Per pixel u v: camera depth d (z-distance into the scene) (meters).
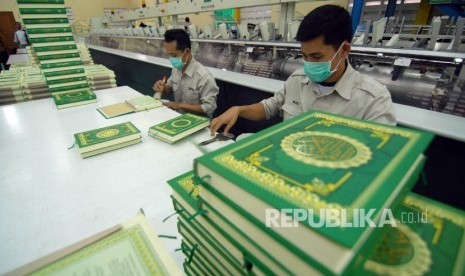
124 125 1.23
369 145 0.42
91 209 0.75
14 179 0.91
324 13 0.93
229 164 0.39
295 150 0.42
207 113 1.93
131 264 0.39
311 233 0.27
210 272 0.50
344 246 0.24
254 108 1.33
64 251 0.41
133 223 0.47
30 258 0.60
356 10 1.86
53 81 1.78
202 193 0.44
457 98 1.30
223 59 2.55
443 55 1.27
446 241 0.37
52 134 1.27
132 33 3.99
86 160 1.02
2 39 6.91
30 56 3.50
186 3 2.64
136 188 0.84
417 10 4.53
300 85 1.26
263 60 2.19
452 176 1.26
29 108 1.68
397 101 1.46
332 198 0.30
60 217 0.72
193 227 0.51
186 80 2.00
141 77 3.54
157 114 1.50
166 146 1.12
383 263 0.34
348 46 1.02
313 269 0.28
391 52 1.43
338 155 0.40
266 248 0.34
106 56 4.62
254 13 6.17
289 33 1.92
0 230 0.68
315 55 0.99
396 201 0.31
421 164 0.39
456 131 1.05
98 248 0.42
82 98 1.73
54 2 1.62
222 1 2.22
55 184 0.87
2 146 1.16
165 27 3.15
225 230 0.41
